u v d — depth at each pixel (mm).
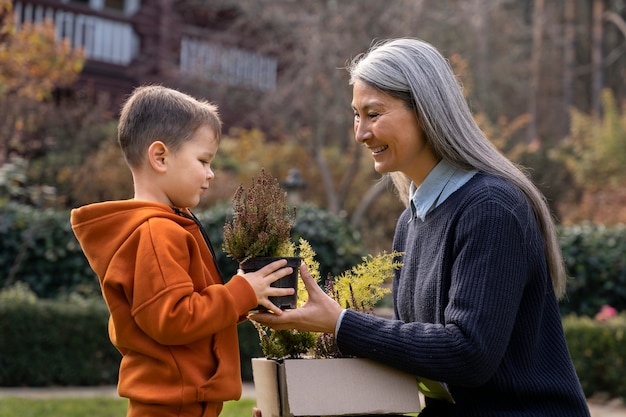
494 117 16812
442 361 2199
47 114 11000
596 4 21219
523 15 21891
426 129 2447
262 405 2471
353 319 2303
